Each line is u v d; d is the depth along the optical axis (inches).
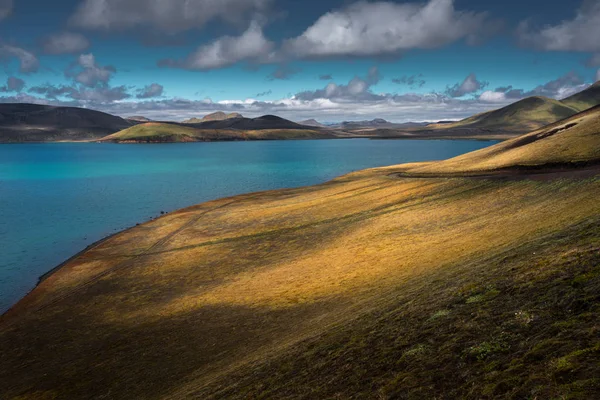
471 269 961.5
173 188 5708.7
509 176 2751.0
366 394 482.0
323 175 6998.0
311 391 563.2
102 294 1939.0
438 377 444.5
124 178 7007.9
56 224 3597.4
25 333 1582.2
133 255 2524.6
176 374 1066.7
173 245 2667.3
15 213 4092.0
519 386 359.6
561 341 400.5
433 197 2817.4
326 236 2417.6
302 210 3262.8
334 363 633.0
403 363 519.5
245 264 2143.2
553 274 605.9
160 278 2081.7
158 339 1358.3
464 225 1969.7
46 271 2427.4
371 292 1299.2
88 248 2832.2
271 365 773.3
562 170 2522.1
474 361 446.6
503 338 466.6
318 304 1362.0
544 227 1289.4
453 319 597.6
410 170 4867.1
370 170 6087.6
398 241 2003.0
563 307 480.4
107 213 4047.7
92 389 1101.1
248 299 1598.2
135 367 1183.6
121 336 1444.4
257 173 7509.8
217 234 2832.2
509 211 1961.1
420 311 717.3
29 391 1152.2
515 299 577.6
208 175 7308.1
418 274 1318.9
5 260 2642.7
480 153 4709.6
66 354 1368.1
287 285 1684.3
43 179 6988.2
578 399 304.0
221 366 997.8
